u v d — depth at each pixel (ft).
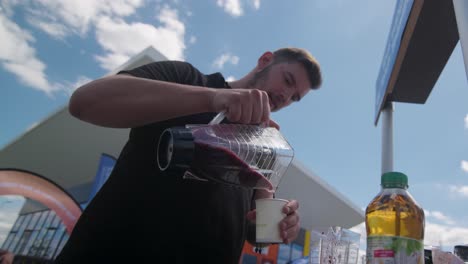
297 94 4.00
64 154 18.85
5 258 14.74
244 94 2.09
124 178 2.88
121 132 17.24
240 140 2.23
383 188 2.07
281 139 2.60
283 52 4.01
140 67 2.85
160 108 2.17
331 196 25.07
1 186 12.01
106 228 2.74
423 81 4.09
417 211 1.90
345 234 3.09
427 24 3.27
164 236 2.75
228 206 3.13
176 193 2.81
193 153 1.89
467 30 1.65
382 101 4.52
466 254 3.38
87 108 2.21
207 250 2.94
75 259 2.72
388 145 4.39
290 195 24.07
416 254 1.70
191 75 3.33
